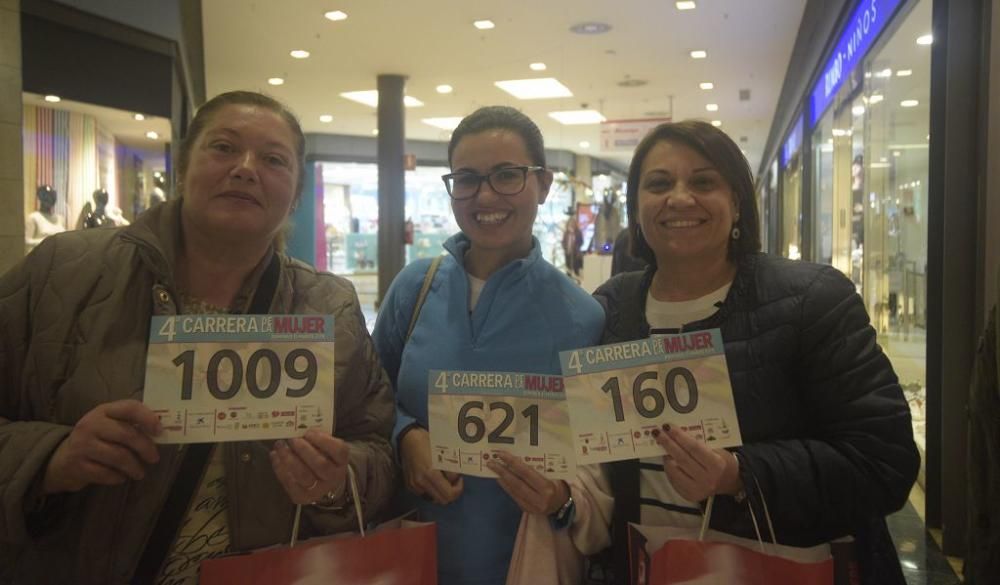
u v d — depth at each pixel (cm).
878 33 420
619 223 1216
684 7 699
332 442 113
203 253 130
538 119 1381
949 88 283
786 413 133
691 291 148
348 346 136
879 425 124
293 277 138
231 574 112
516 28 772
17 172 461
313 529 131
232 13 723
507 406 129
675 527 133
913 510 326
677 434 117
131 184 593
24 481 103
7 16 460
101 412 104
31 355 115
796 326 131
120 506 115
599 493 142
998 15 262
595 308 156
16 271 120
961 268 283
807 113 821
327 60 916
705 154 140
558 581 138
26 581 116
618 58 894
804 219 828
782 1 679
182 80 730
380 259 1023
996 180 264
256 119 126
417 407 154
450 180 160
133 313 119
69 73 507
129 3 549
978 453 132
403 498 155
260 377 114
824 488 122
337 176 1812
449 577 147
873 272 489
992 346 131
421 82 1043
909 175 396
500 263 161
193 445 119
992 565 128
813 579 111
